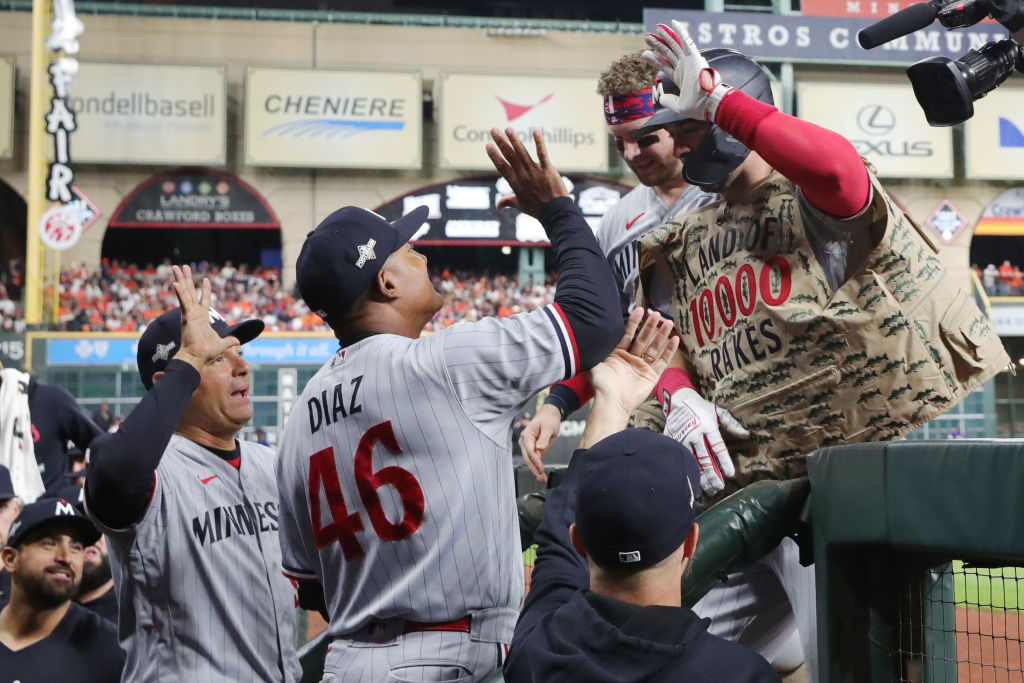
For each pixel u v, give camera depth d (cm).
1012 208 2695
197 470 255
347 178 2684
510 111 2692
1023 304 2428
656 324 208
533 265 2742
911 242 219
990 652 329
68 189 2425
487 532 193
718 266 248
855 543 210
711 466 241
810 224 226
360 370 200
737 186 241
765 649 272
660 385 263
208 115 2602
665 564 159
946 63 221
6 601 397
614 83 295
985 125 2647
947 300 221
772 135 205
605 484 159
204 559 246
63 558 297
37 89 2405
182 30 2619
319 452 204
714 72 216
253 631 252
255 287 2630
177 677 245
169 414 234
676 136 237
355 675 193
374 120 2658
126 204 2606
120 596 250
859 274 219
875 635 218
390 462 193
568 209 210
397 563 193
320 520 204
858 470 210
